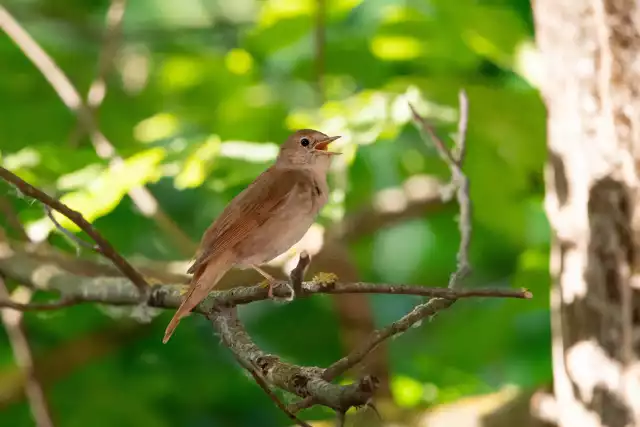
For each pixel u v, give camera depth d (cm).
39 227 888
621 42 798
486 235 1387
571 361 818
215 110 1258
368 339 574
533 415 916
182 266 1061
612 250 795
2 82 1286
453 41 1210
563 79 834
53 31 1406
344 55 1275
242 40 1316
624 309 789
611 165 797
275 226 819
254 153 983
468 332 1316
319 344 1398
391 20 1207
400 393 1234
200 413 1383
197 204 1409
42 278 930
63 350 1259
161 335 1348
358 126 1034
